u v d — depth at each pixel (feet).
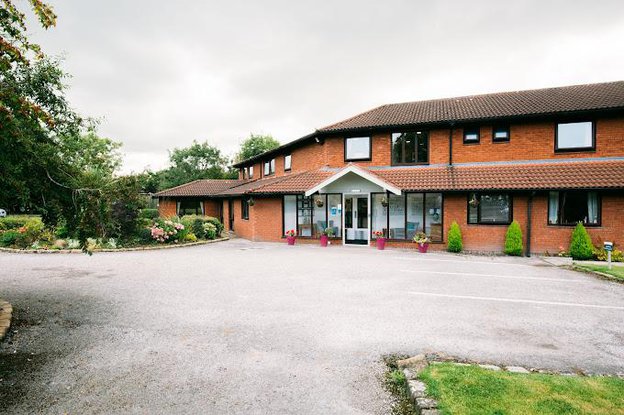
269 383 12.97
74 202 19.11
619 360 15.06
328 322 19.77
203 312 21.50
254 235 62.54
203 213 91.30
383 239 51.67
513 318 20.67
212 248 52.85
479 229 49.34
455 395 11.41
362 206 56.34
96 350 15.92
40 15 17.79
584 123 48.26
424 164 55.11
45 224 21.49
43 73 20.44
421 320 20.22
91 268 36.19
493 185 46.03
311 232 59.16
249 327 18.93
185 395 12.12
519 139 50.70
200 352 15.70
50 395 12.12
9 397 11.97
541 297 25.32
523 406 10.74
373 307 22.71
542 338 17.58
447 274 33.45
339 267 36.91
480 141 52.47
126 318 20.35
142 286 28.27
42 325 19.20
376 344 16.70
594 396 11.34
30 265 37.83
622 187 40.86
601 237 44.57
